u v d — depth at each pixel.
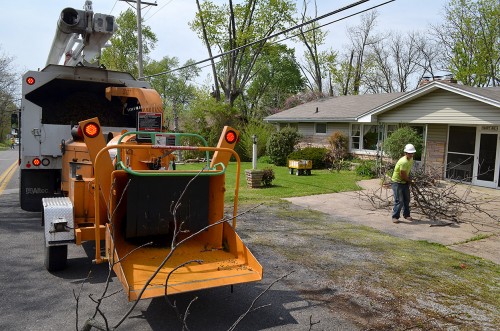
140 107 7.83
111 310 4.45
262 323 4.27
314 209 10.66
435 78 20.45
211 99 28.64
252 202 11.38
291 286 5.31
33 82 7.66
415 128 17.95
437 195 10.49
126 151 5.38
